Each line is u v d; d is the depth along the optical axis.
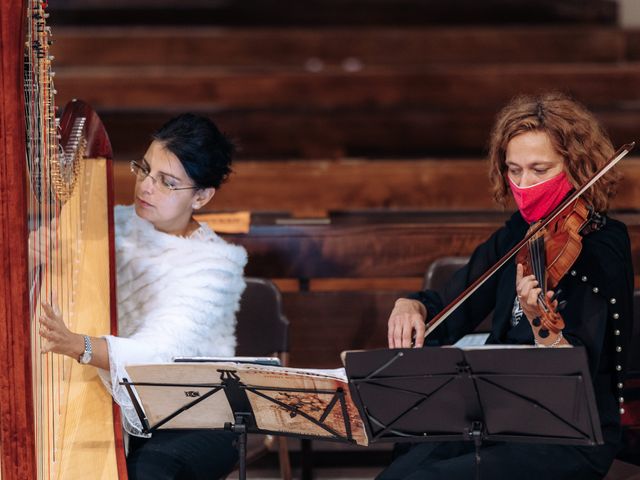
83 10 17.45
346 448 9.33
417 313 6.75
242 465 6.09
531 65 16.66
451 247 9.04
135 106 15.53
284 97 15.71
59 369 6.46
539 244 6.09
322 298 9.02
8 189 5.04
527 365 5.34
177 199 6.80
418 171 12.20
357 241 9.05
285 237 9.04
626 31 16.59
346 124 15.60
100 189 6.61
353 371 5.53
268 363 5.91
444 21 17.73
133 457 6.55
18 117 5.02
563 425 5.50
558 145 6.11
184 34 16.72
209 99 15.65
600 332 6.10
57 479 5.88
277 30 17.23
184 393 5.93
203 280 6.77
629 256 6.36
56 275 6.39
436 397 5.61
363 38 16.84
